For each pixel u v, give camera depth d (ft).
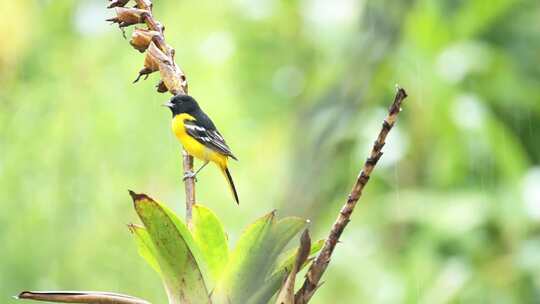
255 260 8.23
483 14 40.29
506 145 37.93
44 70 27.76
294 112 40.70
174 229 8.09
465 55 39.34
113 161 27.14
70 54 28.17
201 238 8.50
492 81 41.11
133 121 27.58
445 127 38.70
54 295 7.93
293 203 36.91
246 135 34.83
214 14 36.47
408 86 38.99
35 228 26.05
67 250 25.99
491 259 37.60
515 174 37.63
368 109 38.55
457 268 36.60
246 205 32.99
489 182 38.29
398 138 38.09
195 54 32.96
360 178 7.70
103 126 27.40
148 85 28.02
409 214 38.01
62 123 27.17
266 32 42.86
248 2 42.55
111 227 26.43
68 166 26.76
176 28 33.35
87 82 27.76
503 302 36.91
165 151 27.55
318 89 38.83
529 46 42.47
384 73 38.40
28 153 26.73
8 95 27.09
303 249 7.66
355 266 37.60
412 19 38.47
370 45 38.09
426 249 36.99
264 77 42.34
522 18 42.47
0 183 26.13
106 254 26.13
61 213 26.32
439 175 38.91
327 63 40.45
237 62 41.16
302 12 42.78
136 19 10.61
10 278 25.58
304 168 37.40
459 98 38.73
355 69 38.22
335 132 37.50
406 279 36.40
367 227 39.01
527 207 37.19
